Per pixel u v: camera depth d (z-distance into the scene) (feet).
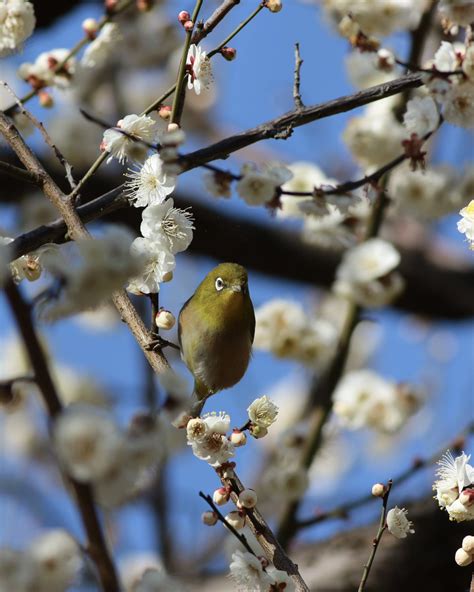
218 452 19.93
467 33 25.57
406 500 36.17
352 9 31.89
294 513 36.35
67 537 18.66
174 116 22.50
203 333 31.83
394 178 37.65
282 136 23.62
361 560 34.86
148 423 16.16
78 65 29.50
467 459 20.61
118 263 16.56
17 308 20.07
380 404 39.50
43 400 20.27
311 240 39.93
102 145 22.29
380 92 24.56
